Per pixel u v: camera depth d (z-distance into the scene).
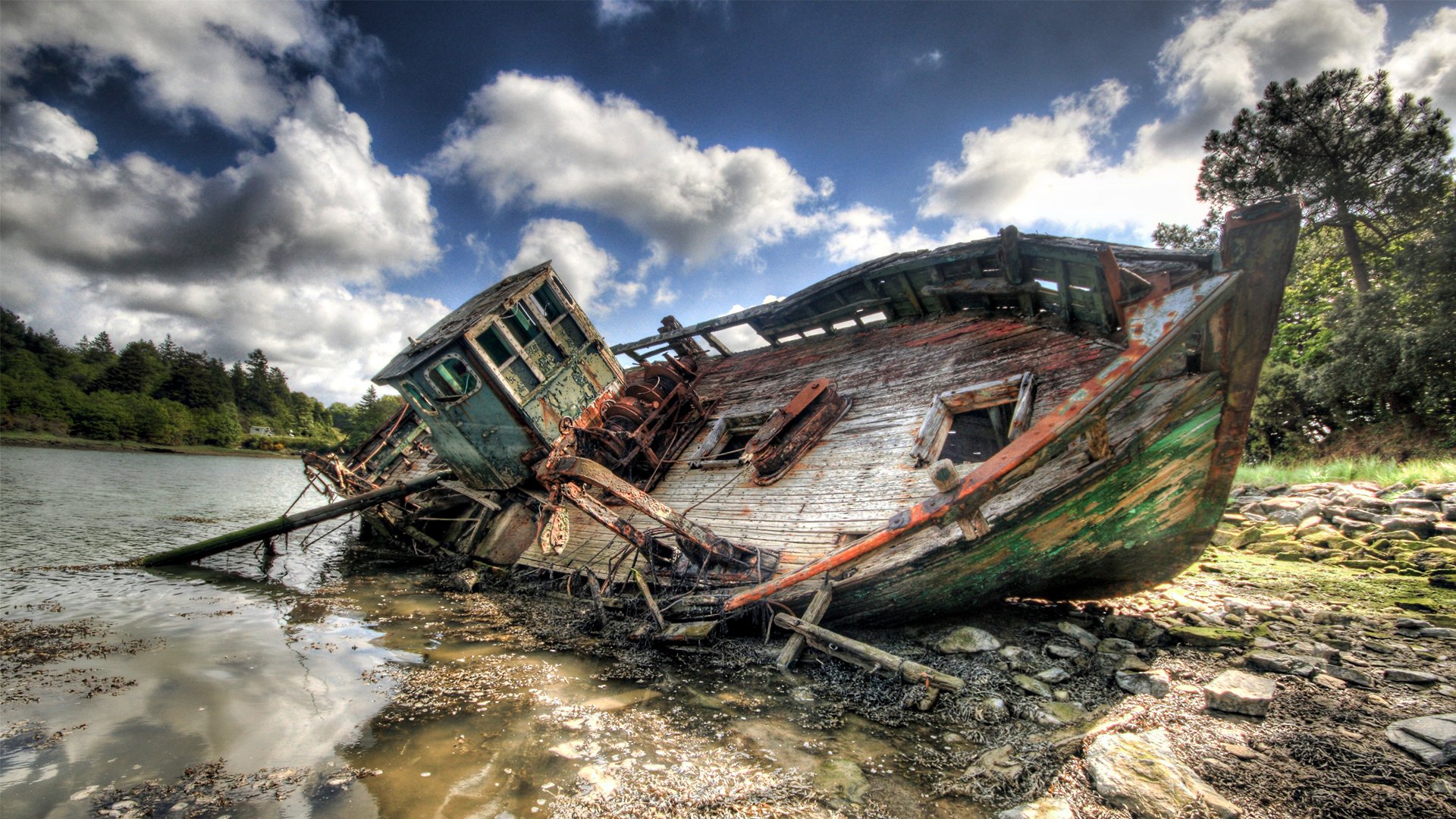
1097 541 5.52
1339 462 16.58
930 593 5.65
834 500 7.11
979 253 7.52
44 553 11.42
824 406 8.47
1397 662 4.64
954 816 3.17
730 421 10.19
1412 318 17.67
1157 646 5.28
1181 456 5.10
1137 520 5.47
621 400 9.98
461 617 7.56
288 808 3.29
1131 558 5.93
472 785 3.54
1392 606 6.06
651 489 9.67
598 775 3.63
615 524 7.46
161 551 12.24
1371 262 22.73
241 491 31.86
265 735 4.18
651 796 3.42
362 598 8.66
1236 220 4.23
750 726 4.33
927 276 8.95
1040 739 3.88
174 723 4.34
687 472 9.66
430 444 17.31
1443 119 18.64
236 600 8.41
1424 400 17.34
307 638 6.57
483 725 4.37
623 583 7.95
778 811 3.27
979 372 7.50
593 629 6.80
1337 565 7.95
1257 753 3.46
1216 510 5.73
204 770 3.67
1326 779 3.18
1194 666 4.79
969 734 4.07
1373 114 19.44
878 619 5.97
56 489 25.03
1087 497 5.01
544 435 8.19
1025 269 7.15
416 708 4.66
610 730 4.27
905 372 8.59
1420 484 10.70
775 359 11.84
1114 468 4.84
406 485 12.00
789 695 4.89
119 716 4.44
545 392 8.62
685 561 7.34
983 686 4.73
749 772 3.67
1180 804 3.01
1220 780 3.23
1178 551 6.05
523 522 10.76
